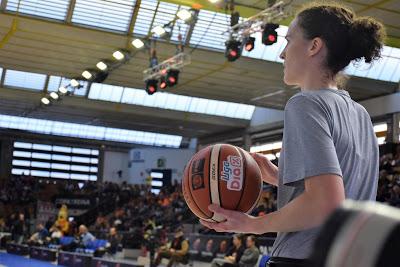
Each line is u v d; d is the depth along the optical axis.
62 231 25.73
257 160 1.96
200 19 17.62
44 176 38.44
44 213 32.94
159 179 38.50
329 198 1.32
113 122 31.89
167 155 38.62
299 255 1.47
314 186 1.35
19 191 35.53
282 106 26.72
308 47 1.63
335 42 1.59
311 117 1.46
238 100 25.97
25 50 19.45
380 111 23.34
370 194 1.62
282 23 14.66
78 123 33.19
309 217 1.34
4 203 34.66
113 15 17.23
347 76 1.75
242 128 31.30
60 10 16.78
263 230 1.47
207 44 18.72
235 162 1.70
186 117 29.31
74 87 23.80
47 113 30.47
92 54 19.67
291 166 1.45
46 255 21.44
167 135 37.44
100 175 39.91
